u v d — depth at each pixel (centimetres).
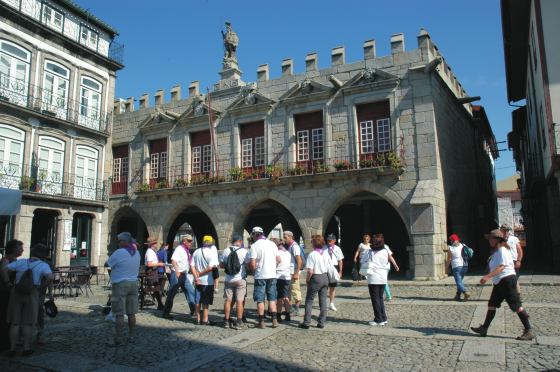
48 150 1903
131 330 711
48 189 1861
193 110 2180
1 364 594
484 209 2606
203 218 2919
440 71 1817
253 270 805
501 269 654
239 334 755
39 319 706
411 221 1559
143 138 2352
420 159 1616
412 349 627
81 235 2058
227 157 2045
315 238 814
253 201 1934
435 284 1403
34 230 1955
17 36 1772
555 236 1717
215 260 864
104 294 1389
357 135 1750
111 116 2227
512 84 2534
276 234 4812
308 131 1883
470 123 2433
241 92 2034
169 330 804
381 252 820
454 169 1909
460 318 836
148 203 2259
